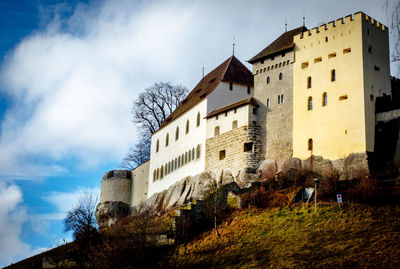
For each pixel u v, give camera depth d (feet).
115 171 324.39
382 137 201.46
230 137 237.25
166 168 286.66
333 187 185.68
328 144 209.36
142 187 309.83
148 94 335.88
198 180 243.40
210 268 158.61
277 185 202.18
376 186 177.17
